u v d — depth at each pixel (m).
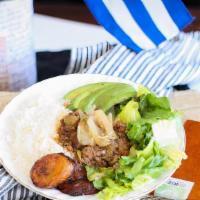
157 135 0.65
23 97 0.74
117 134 0.66
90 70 0.83
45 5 1.54
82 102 0.72
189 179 0.66
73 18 1.47
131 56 0.87
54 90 0.75
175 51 0.90
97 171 0.62
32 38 0.82
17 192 0.64
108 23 0.90
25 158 0.64
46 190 0.60
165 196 0.64
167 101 0.70
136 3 0.88
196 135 0.72
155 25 0.90
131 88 0.73
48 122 0.68
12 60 0.79
